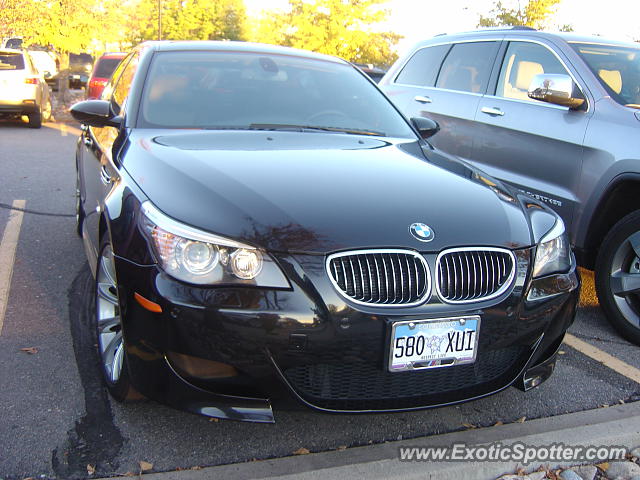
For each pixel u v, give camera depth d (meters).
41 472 2.43
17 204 6.42
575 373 3.46
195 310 2.30
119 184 2.91
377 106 4.07
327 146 3.32
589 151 4.17
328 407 2.43
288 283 2.32
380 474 2.50
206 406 2.41
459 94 5.50
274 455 2.61
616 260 3.84
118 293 2.56
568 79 4.32
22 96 13.58
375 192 2.71
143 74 3.79
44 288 4.20
